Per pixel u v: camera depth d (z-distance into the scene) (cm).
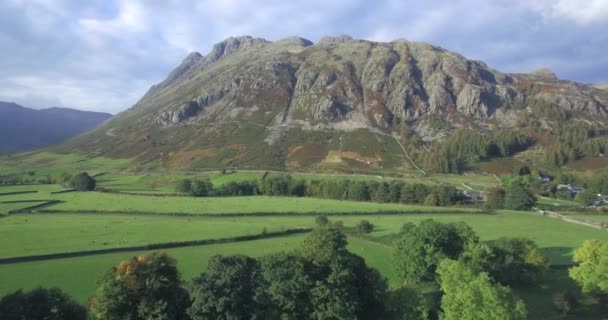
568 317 6919
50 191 18288
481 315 5612
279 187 19212
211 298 5428
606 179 19750
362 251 10106
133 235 10925
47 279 7900
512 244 8419
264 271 6050
